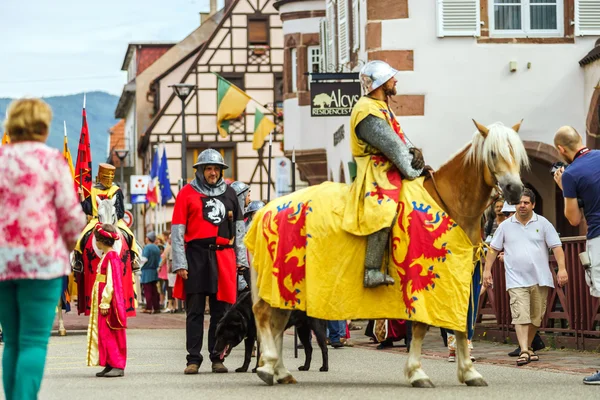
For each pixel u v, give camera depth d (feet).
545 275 44.68
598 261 35.73
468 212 33.60
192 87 102.68
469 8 72.90
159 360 47.62
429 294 33.32
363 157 34.47
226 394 32.86
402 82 72.69
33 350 24.76
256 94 178.91
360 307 34.09
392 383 36.09
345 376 39.60
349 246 34.12
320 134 104.73
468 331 34.50
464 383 34.76
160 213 156.87
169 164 179.01
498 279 56.34
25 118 25.27
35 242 24.75
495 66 73.10
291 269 35.09
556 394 31.78
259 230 36.42
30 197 24.85
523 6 73.46
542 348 49.29
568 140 36.52
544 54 73.31
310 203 35.04
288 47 111.96
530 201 44.78
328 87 73.82
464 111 72.90
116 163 232.94
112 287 39.88
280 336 36.73
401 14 72.84
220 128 124.77
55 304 25.18
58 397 32.91
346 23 86.02
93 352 39.83
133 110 225.35
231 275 41.81
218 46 179.01
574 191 35.94
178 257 41.42
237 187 51.19
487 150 32.60
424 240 33.40
